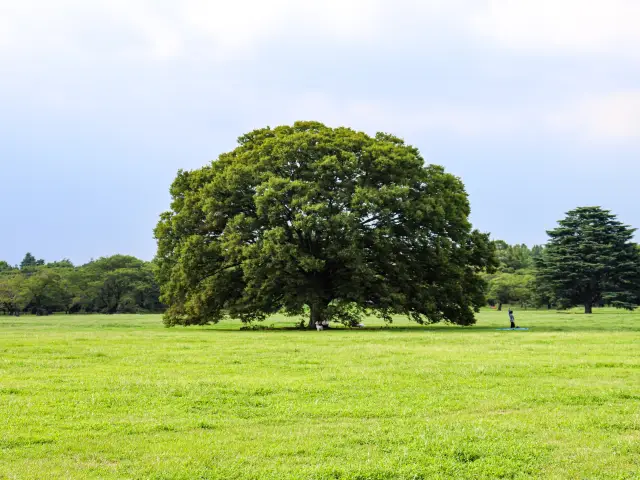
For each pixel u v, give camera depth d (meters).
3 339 27.12
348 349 22.84
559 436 10.07
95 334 32.31
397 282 43.22
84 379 15.34
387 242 39.97
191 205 45.06
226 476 8.20
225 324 53.28
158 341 26.73
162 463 8.67
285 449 9.31
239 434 10.24
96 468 8.49
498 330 37.38
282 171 43.72
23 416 11.30
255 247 38.91
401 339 28.03
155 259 47.28
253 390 13.80
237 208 43.62
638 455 9.08
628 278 85.69
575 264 84.88
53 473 8.23
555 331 35.16
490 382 15.01
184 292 44.66
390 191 39.47
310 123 47.09
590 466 8.62
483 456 9.07
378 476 8.25
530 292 105.12
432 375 16.08
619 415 11.45
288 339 28.30
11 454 9.12
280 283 42.03
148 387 14.18
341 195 40.16
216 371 16.97
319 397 13.18
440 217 42.47
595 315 64.62
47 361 18.92
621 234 87.12
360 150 43.56
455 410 12.09
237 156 45.78
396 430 10.41
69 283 116.12
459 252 44.19
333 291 43.69
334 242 39.25
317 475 8.22
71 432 10.30
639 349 22.67
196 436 10.14
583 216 90.00
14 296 109.19
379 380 15.24
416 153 46.88
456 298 44.09
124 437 10.03
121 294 117.44
